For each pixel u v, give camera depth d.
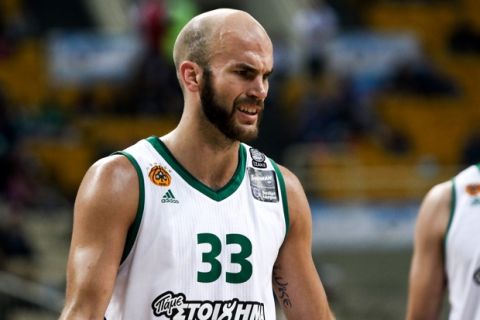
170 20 25.19
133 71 25.75
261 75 5.01
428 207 7.38
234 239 5.10
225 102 4.97
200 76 5.03
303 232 5.48
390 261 22.39
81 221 4.98
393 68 28.03
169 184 5.09
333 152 24.14
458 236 7.17
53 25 31.19
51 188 22.36
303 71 27.44
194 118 5.13
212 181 5.19
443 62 29.58
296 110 25.80
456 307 7.18
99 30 31.47
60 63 26.62
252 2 34.59
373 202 23.00
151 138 5.23
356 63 27.97
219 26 5.01
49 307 14.28
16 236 16.94
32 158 22.28
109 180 5.00
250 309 5.12
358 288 21.33
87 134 24.23
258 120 5.07
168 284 4.96
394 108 27.25
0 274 14.62
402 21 32.00
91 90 26.47
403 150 25.31
